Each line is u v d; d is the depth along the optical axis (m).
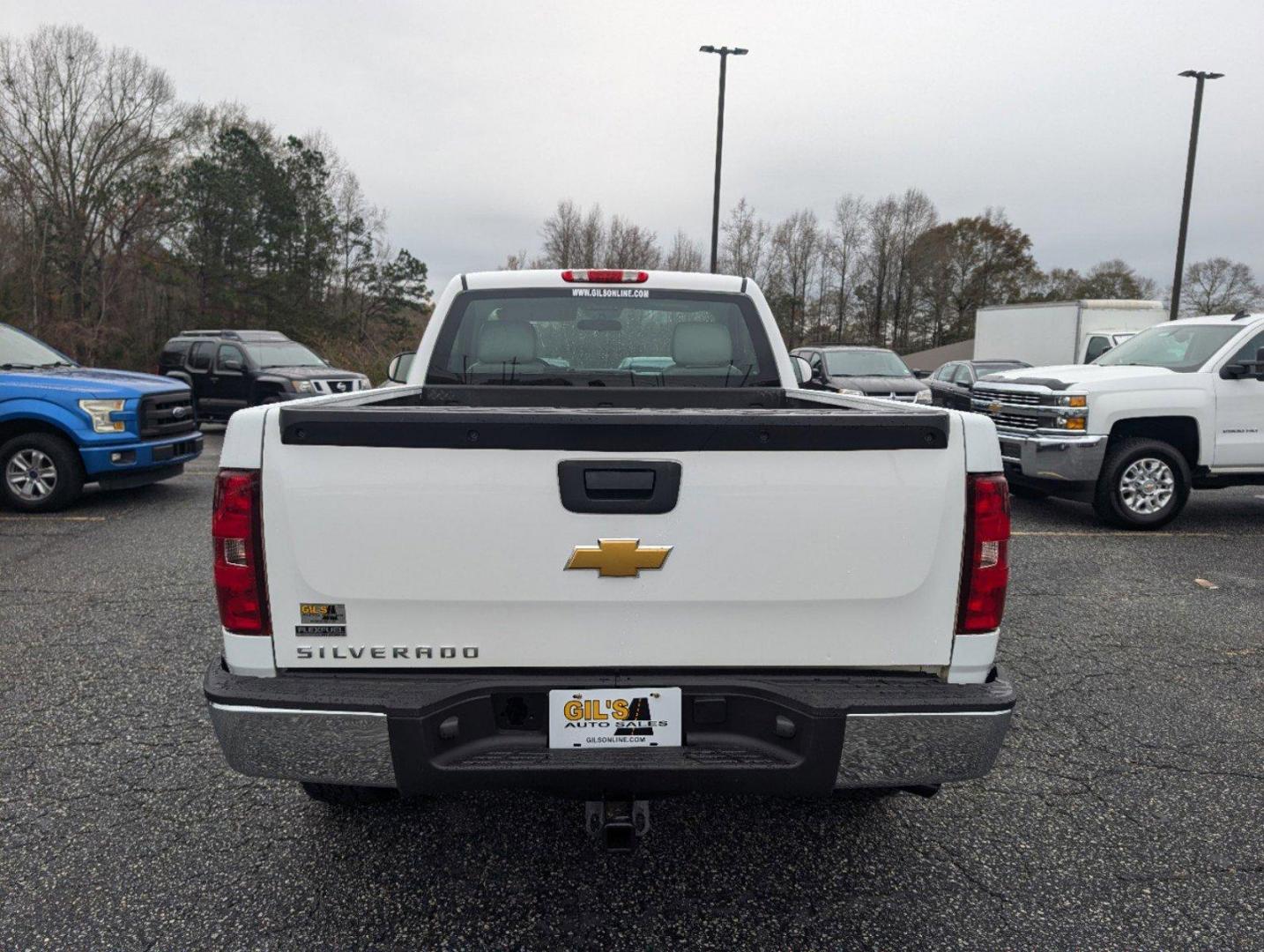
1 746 3.60
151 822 3.04
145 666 4.50
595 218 48.16
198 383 16.34
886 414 2.15
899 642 2.24
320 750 2.16
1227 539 8.02
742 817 3.13
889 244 62.03
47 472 8.62
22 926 2.47
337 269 50.59
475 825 3.05
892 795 3.28
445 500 2.13
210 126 43.81
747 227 50.25
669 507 2.15
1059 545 7.71
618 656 2.22
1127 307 22.62
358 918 2.53
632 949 2.41
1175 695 4.31
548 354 4.39
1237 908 2.62
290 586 2.18
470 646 2.21
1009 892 2.69
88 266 38.22
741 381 4.41
